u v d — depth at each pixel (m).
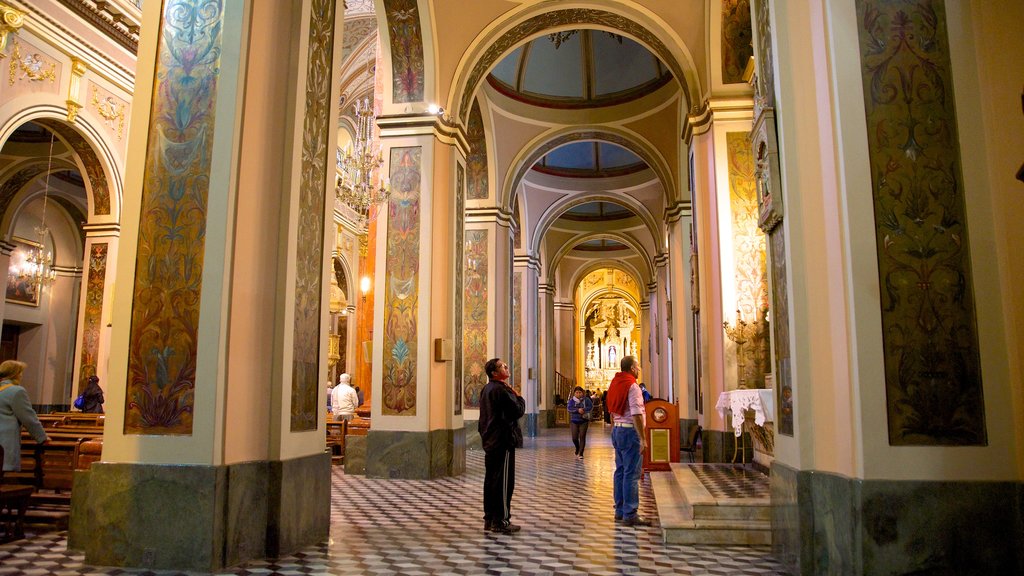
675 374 16.20
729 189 9.95
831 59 4.46
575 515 7.20
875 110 4.37
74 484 5.06
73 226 20.17
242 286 5.16
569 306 32.38
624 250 31.97
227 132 5.12
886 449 4.08
